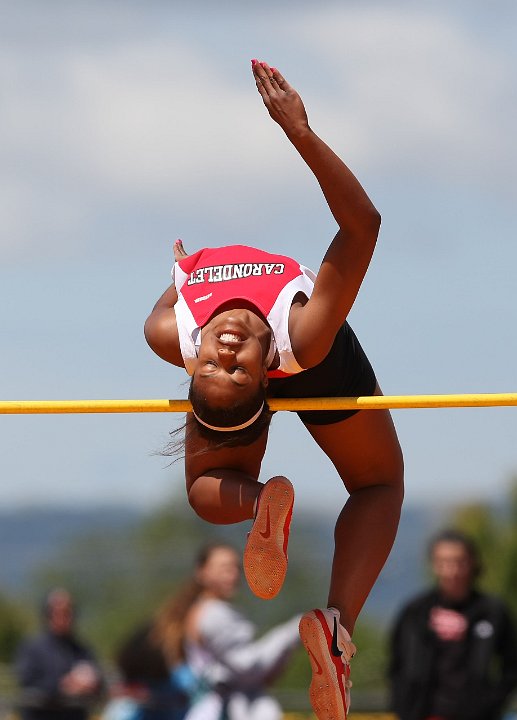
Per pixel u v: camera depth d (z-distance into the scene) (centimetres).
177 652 2358
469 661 2402
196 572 2408
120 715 2367
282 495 1462
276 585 1484
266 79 1425
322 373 1502
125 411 1549
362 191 1412
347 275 1406
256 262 1484
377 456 1563
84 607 5322
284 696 3005
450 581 2417
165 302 1544
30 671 2725
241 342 1407
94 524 7450
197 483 1544
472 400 1502
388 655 2606
